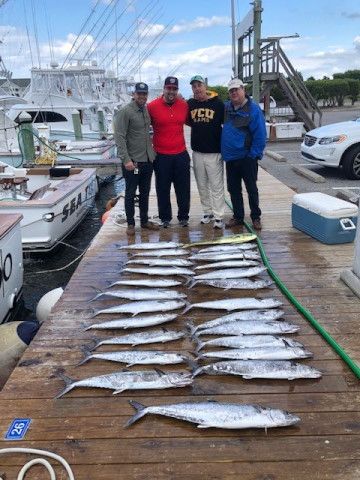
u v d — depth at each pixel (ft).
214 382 9.91
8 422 8.77
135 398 9.44
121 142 18.99
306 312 12.60
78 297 14.55
